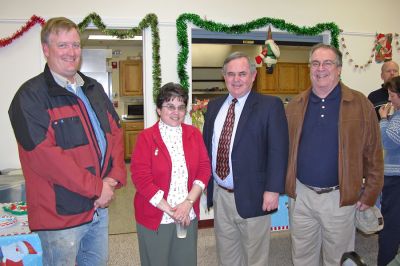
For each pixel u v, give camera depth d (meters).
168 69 3.55
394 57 4.20
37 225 1.53
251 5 3.70
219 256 2.14
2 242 1.80
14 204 2.27
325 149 1.93
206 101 3.64
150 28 3.48
